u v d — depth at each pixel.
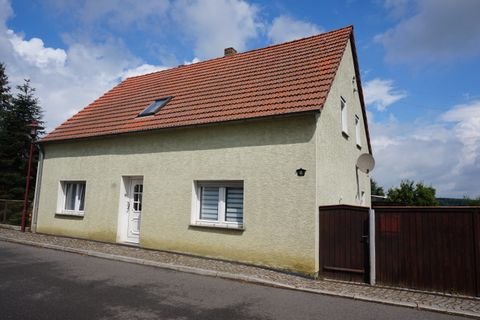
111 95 15.85
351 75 13.28
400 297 6.54
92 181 12.57
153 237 10.80
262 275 7.85
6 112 25.47
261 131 9.28
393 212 7.52
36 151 24.88
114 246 11.10
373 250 7.57
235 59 13.88
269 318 5.30
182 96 12.45
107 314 5.18
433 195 24.62
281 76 10.80
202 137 10.30
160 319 5.04
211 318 5.18
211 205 10.24
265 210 8.90
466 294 6.71
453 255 6.90
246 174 9.34
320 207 8.36
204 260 9.30
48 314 5.08
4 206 16.53
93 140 12.73
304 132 8.68
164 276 7.76
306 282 7.50
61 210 13.55
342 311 5.76
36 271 7.76
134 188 11.94
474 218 6.80
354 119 13.50
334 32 12.32
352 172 12.67
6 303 5.50
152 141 11.32
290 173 8.70
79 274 7.63
